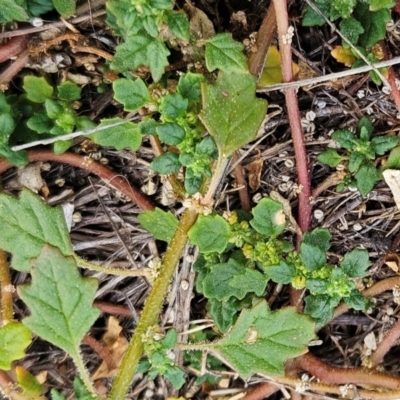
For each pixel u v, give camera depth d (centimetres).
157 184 48
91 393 44
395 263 48
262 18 47
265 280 46
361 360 49
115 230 48
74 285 43
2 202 44
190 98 45
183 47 46
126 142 45
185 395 49
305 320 44
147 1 43
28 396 46
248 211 48
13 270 48
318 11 45
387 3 44
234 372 49
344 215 48
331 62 48
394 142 46
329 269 45
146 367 48
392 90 46
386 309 49
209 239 45
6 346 45
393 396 47
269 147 48
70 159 47
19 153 46
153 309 45
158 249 49
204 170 44
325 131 48
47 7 46
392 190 46
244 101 44
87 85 47
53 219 45
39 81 46
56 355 49
